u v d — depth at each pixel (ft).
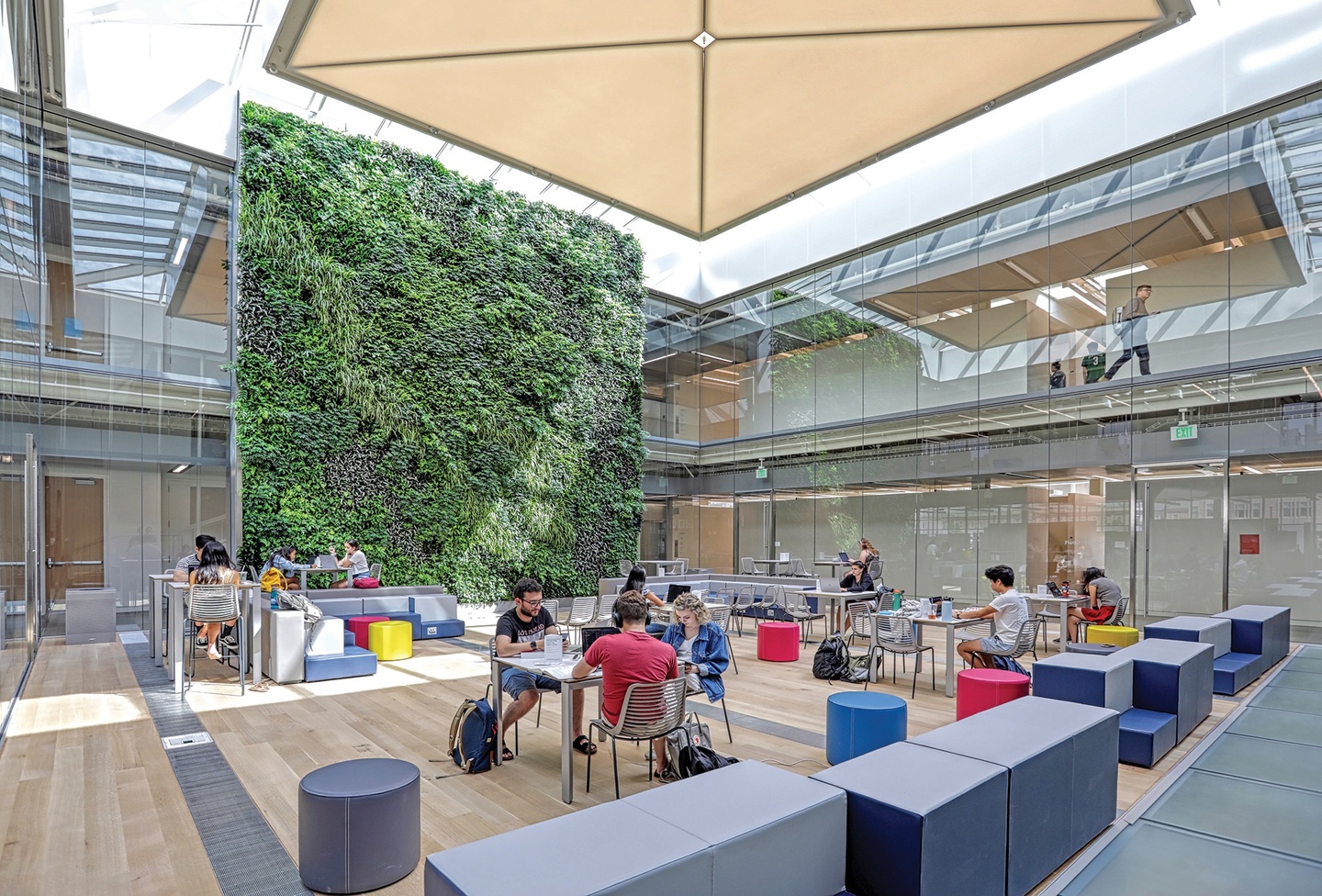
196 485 45.32
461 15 25.95
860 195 59.57
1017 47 28.14
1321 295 38.58
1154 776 18.47
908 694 28.89
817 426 62.44
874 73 29.78
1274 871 13.20
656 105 32.01
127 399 43.45
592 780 18.83
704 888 8.36
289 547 45.78
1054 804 12.92
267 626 31.71
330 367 48.37
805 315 64.13
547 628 22.31
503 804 17.13
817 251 62.59
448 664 35.45
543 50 28.14
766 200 40.83
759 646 36.73
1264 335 40.37
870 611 32.01
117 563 43.29
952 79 30.19
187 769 19.54
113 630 41.29
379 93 31.12
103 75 42.75
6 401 27.04
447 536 52.65
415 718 24.90
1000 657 27.14
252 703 26.89
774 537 65.10
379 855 13.15
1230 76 40.88
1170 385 43.60
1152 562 43.88
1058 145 47.91
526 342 57.72
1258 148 40.83
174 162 45.78
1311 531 38.81
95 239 43.04
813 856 9.66
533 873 7.79
